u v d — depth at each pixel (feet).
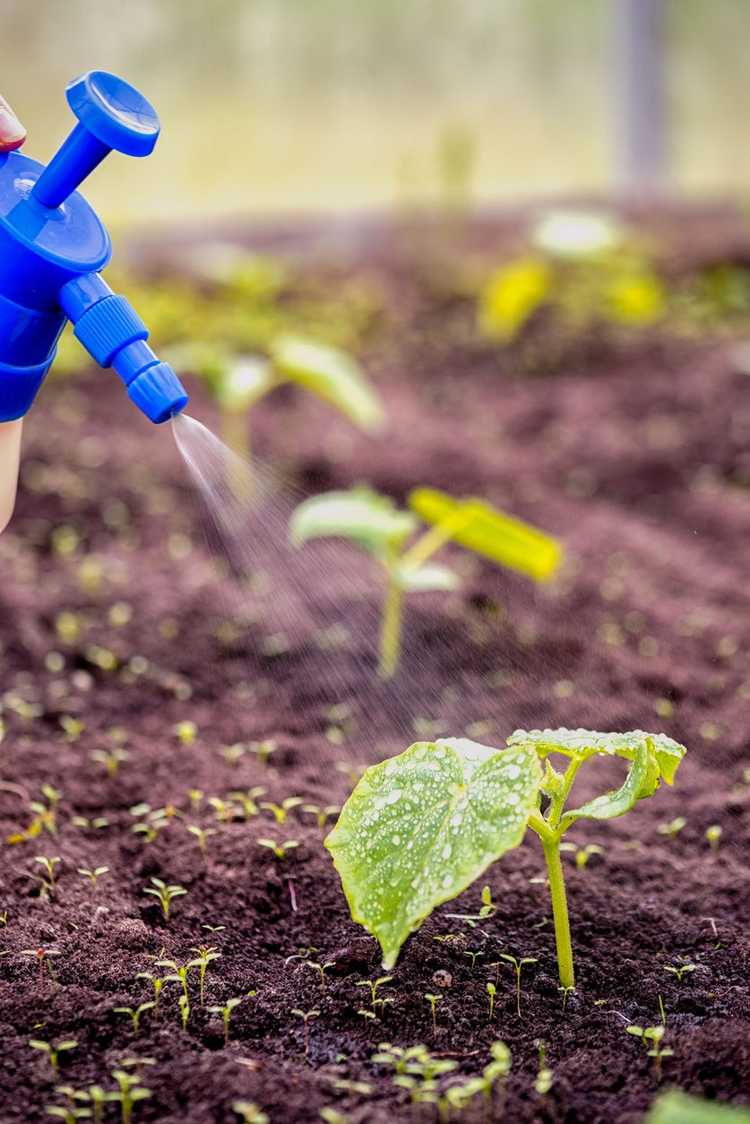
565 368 8.20
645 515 6.35
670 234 10.23
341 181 11.23
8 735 4.42
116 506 6.10
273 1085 3.51
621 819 4.22
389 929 3.50
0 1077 3.52
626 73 11.02
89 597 5.16
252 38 10.92
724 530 6.10
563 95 11.27
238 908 3.91
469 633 5.01
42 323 3.54
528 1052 3.59
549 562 4.63
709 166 11.43
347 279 9.56
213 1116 3.47
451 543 5.87
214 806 4.18
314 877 3.97
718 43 11.18
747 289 9.22
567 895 3.96
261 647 4.87
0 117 3.53
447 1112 3.47
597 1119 3.47
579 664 4.83
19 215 3.50
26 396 3.58
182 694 4.66
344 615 5.15
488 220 10.64
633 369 8.10
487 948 3.82
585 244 7.48
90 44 10.45
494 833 3.50
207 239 10.09
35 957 3.75
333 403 7.59
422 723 4.58
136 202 10.86
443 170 10.06
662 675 4.77
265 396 7.67
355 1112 3.46
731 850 4.14
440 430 7.20
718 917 3.93
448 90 11.27
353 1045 3.61
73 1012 3.63
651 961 3.81
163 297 8.83
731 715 4.61
